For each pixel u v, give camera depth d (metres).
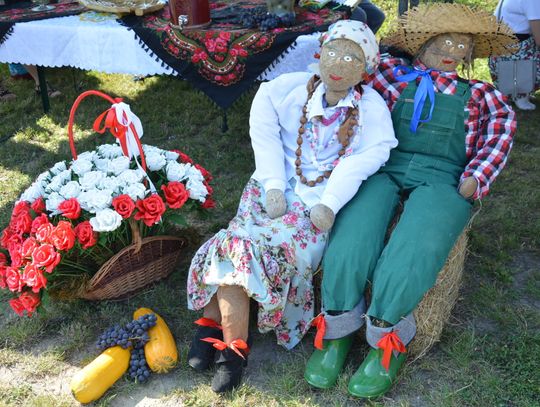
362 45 2.64
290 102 2.82
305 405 2.49
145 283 3.10
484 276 3.21
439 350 2.73
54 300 2.97
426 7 2.85
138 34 4.12
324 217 2.58
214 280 2.51
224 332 2.53
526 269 3.27
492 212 3.79
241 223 2.68
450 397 2.49
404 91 2.88
